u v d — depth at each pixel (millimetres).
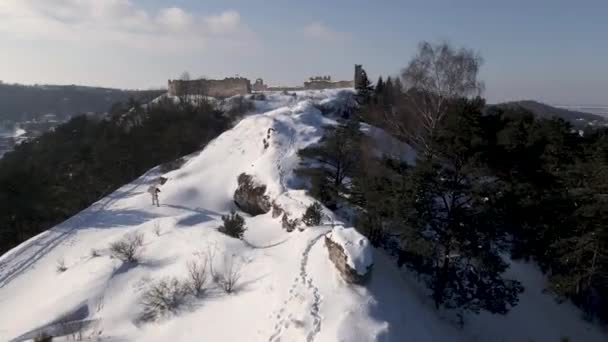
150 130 46000
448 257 15039
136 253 17609
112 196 30656
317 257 13625
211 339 11305
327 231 15719
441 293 15281
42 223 32188
